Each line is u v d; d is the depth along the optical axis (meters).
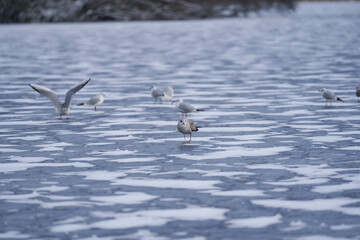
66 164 11.94
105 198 9.77
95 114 17.53
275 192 9.98
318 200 9.55
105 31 54.31
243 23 65.06
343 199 9.58
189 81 24.30
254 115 16.98
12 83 24.11
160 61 31.92
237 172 11.20
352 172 11.12
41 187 10.41
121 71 27.91
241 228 8.43
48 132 15.07
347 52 34.66
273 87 22.30
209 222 8.66
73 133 14.91
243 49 38.16
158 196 9.84
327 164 11.70
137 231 8.38
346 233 8.20
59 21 64.81
